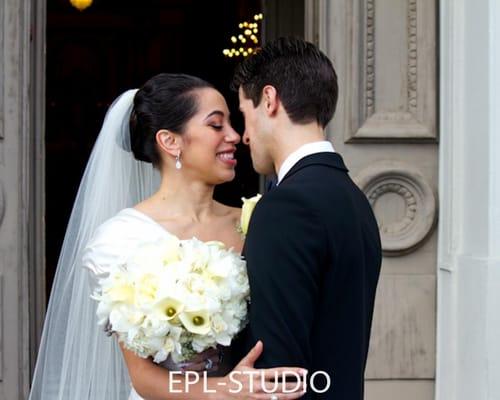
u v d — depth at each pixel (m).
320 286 2.24
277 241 2.21
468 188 4.62
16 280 4.65
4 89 4.62
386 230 4.84
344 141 4.82
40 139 4.85
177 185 2.79
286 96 2.38
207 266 2.34
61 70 8.19
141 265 2.34
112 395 3.03
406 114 4.83
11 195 4.64
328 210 2.23
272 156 2.43
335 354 2.24
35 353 4.83
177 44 8.11
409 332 4.86
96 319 3.04
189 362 2.41
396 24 4.82
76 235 3.13
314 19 5.02
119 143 3.06
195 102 2.73
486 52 4.41
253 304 2.24
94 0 8.17
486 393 4.40
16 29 4.62
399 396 4.87
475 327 4.47
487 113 4.41
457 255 4.66
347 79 4.80
